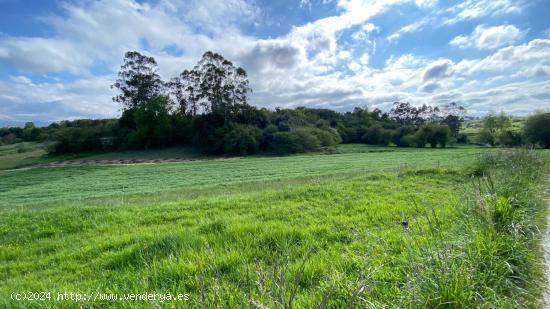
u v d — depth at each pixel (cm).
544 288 306
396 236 469
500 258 334
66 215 811
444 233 421
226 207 843
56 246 600
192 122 7081
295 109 9775
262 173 3150
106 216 793
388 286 312
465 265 292
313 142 6625
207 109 7338
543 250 390
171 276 373
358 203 784
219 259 407
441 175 1197
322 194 929
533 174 900
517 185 650
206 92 7406
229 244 485
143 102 7362
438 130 7038
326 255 415
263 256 433
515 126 7056
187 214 784
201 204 895
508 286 297
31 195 2478
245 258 419
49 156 6172
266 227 555
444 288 257
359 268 354
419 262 319
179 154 6084
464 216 479
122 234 636
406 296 266
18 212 892
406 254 364
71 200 1939
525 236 413
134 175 3578
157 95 7306
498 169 1025
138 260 454
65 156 6106
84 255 520
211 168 3966
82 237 649
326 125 8869
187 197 1497
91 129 7150
